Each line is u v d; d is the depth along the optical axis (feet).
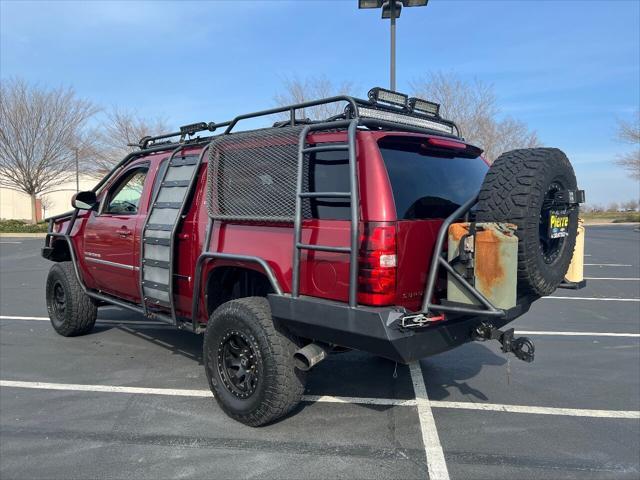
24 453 11.80
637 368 17.87
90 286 20.72
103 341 20.97
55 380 16.48
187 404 14.57
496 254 10.61
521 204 10.95
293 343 12.56
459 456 11.71
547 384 16.29
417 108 15.96
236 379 13.35
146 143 19.65
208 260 14.20
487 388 15.92
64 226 21.65
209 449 12.00
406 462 11.46
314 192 11.97
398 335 10.50
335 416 13.84
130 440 12.43
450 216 11.59
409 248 11.23
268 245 12.77
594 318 25.94
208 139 15.81
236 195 13.73
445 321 11.69
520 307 12.02
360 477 10.85
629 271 44.45
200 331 14.97
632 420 13.62
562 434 12.80
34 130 92.58
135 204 18.22
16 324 24.04
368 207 11.04
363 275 10.92
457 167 13.89
